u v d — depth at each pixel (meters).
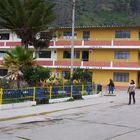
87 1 90.50
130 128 18.38
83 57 59.03
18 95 25.75
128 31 56.50
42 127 18.17
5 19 50.28
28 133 16.38
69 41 59.19
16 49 30.55
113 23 89.75
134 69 54.69
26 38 51.44
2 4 49.31
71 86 31.45
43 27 50.66
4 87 26.08
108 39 57.50
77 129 17.73
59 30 60.69
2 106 23.95
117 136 16.16
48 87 28.69
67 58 60.31
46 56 61.66
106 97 35.41
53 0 59.62
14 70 29.69
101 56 57.59
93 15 88.94
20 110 23.83
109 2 102.94
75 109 25.94
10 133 16.34
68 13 67.81
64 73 58.62
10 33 65.38
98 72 57.28
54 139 15.14
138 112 24.58
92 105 28.58
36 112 23.27
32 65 30.69
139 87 56.69
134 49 55.41
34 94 27.09
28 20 49.06
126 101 32.09
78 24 77.38
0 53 63.81
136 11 105.50
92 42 57.44
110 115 22.97
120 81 55.97
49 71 31.42
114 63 55.88
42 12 49.38
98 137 15.80
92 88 35.19
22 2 49.47
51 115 22.81
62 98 29.84
